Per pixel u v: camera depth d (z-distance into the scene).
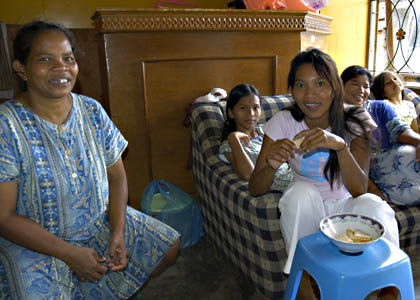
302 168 1.35
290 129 1.37
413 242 1.54
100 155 1.21
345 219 1.05
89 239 1.21
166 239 1.33
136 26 2.01
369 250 0.98
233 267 1.72
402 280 0.94
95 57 2.86
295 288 1.06
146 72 2.12
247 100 1.71
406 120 2.09
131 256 1.28
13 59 1.06
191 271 1.70
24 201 1.05
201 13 2.10
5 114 1.01
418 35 2.65
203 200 1.92
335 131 1.30
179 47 2.14
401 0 2.74
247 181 1.51
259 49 2.31
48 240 1.02
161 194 2.07
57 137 1.08
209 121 1.92
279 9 2.38
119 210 1.26
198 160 1.94
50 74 1.02
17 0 2.71
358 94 1.86
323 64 1.20
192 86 2.23
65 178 1.08
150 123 2.20
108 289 1.25
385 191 1.60
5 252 1.01
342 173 1.23
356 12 2.93
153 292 1.55
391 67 2.91
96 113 1.23
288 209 1.20
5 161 0.98
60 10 2.81
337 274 0.89
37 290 0.98
